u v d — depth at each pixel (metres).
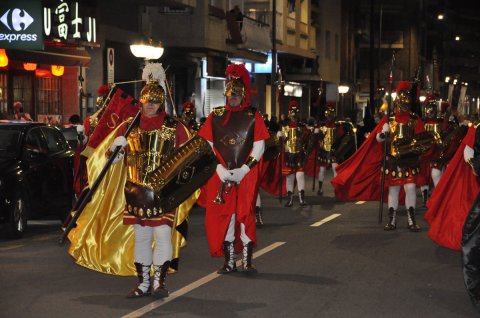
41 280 10.27
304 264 11.31
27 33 21.11
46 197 14.92
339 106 64.81
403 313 8.61
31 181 14.39
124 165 9.57
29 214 14.43
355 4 71.44
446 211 11.41
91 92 27.66
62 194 15.52
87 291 9.61
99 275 10.60
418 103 19.20
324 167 22.05
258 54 42.03
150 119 9.08
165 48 33.25
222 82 38.16
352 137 22.17
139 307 8.80
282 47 46.28
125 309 8.72
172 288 9.73
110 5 28.45
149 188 8.95
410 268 11.07
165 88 9.66
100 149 9.38
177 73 35.12
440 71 112.38
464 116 23.30
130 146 9.08
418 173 14.64
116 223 9.59
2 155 14.44
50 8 22.14
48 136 15.66
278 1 46.06
